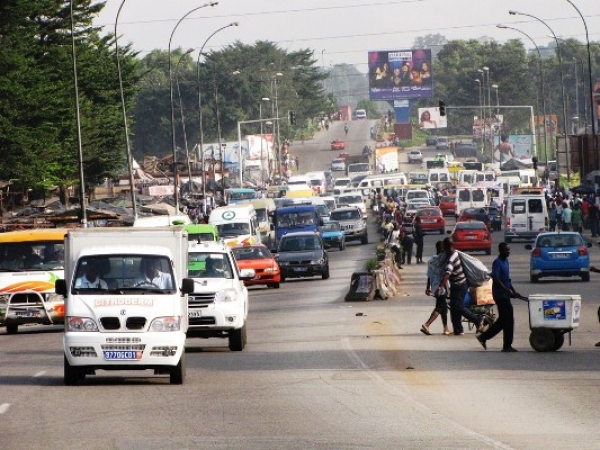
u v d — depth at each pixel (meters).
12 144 142.00
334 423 37.09
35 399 44.09
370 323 75.31
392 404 41.03
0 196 163.38
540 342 57.84
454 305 66.56
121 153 188.62
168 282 49.03
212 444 33.44
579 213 171.88
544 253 104.75
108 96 174.25
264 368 53.25
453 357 56.00
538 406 40.22
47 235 80.19
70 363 47.66
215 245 64.62
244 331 63.06
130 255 49.66
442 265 67.19
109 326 47.78
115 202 189.75
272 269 114.94
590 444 32.47
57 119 148.50
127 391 46.03
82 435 35.44
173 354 47.69
